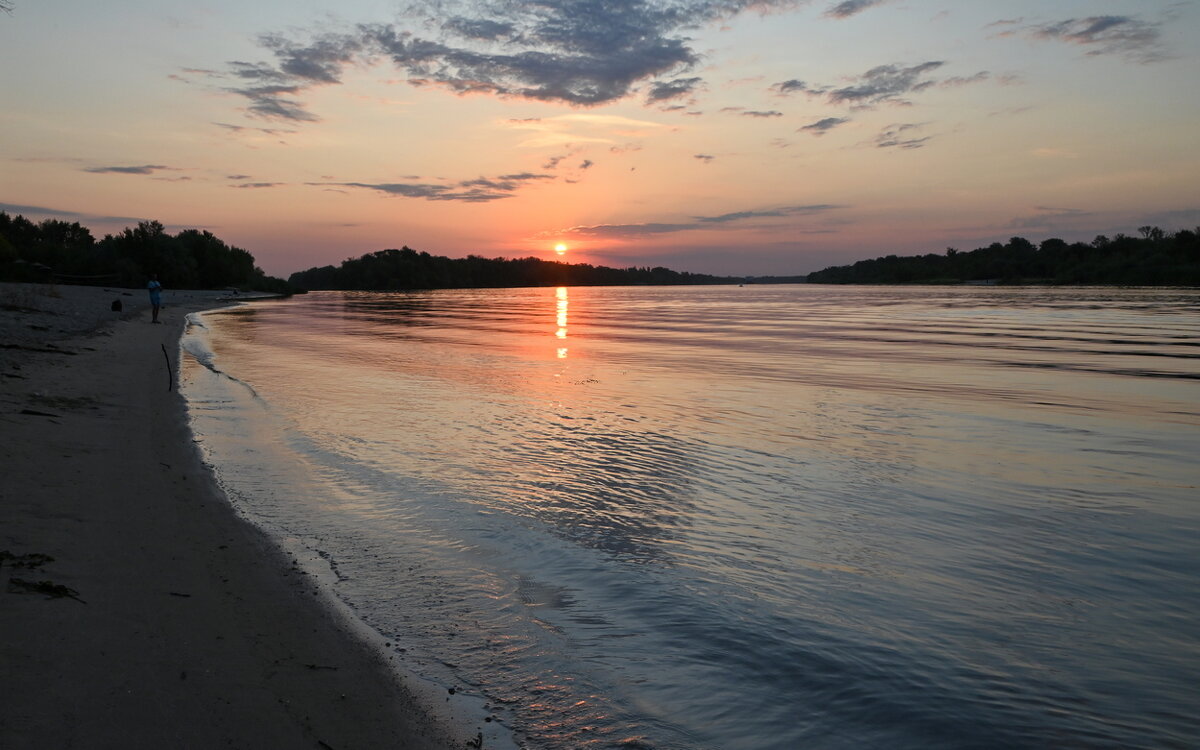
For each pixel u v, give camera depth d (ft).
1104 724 14.29
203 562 20.11
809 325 165.89
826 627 18.22
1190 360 86.89
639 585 20.54
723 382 66.08
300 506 26.91
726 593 20.16
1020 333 134.72
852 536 25.16
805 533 25.39
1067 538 25.23
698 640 17.38
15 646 14.03
